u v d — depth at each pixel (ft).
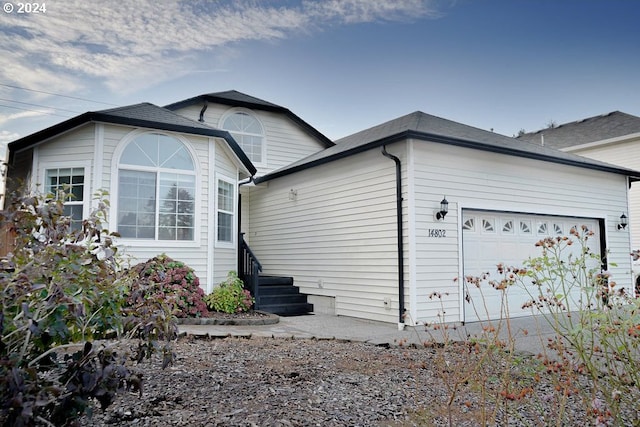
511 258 29.25
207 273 28.68
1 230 8.14
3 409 6.08
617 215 35.73
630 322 9.11
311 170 33.81
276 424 10.12
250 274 32.78
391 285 25.91
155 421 10.07
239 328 23.31
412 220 24.97
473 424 10.37
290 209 36.14
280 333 22.16
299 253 34.65
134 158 27.17
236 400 11.69
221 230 31.42
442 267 25.80
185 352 17.19
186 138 28.89
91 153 26.37
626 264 35.60
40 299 7.43
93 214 9.46
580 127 60.08
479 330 23.70
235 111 43.32
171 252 27.58
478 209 27.76
